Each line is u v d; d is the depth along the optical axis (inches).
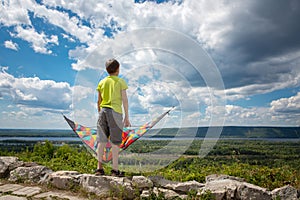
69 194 144.7
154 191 141.2
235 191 131.6
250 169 189.9
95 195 140.4
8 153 262.5
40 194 143.9
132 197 137.1
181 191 141.0
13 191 149.1
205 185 141.4
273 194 129.6
